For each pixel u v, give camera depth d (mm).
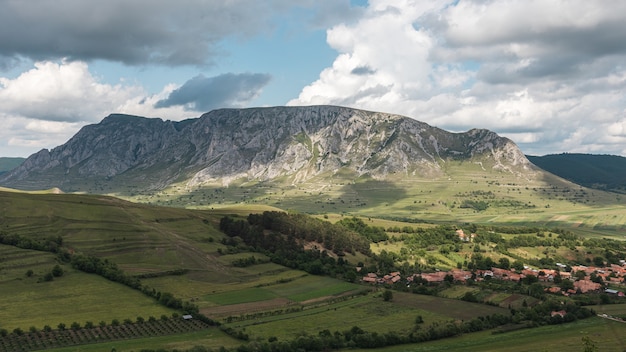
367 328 178625
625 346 155625
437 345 164000
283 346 152125
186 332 170125
